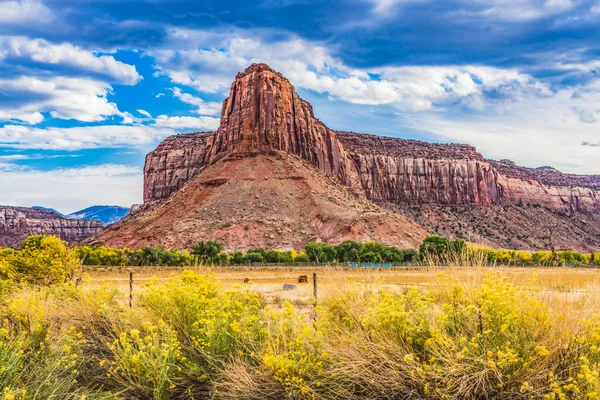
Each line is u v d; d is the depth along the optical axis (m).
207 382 6.62
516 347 5.36
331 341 6.38
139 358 6.47
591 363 5.08
